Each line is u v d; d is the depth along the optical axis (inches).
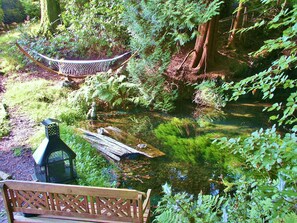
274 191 41.9
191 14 211.0
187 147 179.0
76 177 126.5
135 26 241.8
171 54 262.8
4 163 143.2
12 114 192.4
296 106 52.4
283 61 54.4
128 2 247.3
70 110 205.6
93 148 169.9
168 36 253.3
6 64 252.7
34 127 179.3
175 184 144.5
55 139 113.2
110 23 270.2
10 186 86.0
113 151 168.7
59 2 303.7
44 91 219.5
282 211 43.6
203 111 229.3
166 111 229.1
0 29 324.8
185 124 209.6
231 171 152.3
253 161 58.9
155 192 138.3
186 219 73.5
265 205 67.0
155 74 234.8
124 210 84.0
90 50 271.4
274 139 54.6
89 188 82.4
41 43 270.2
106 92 221.5
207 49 241.1
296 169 45.2
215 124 208.7
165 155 169.9
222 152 171.9
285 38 52.6
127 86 230.2
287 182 49.4
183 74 245.8
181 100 242.7
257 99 246.4
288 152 47.4
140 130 199.3
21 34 282.0
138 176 150.0
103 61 231.0
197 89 238.5
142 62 235.3
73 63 227.5
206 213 74.4
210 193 137.3
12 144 160.6
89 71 235.5
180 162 163.3
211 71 247.0
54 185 83.8
